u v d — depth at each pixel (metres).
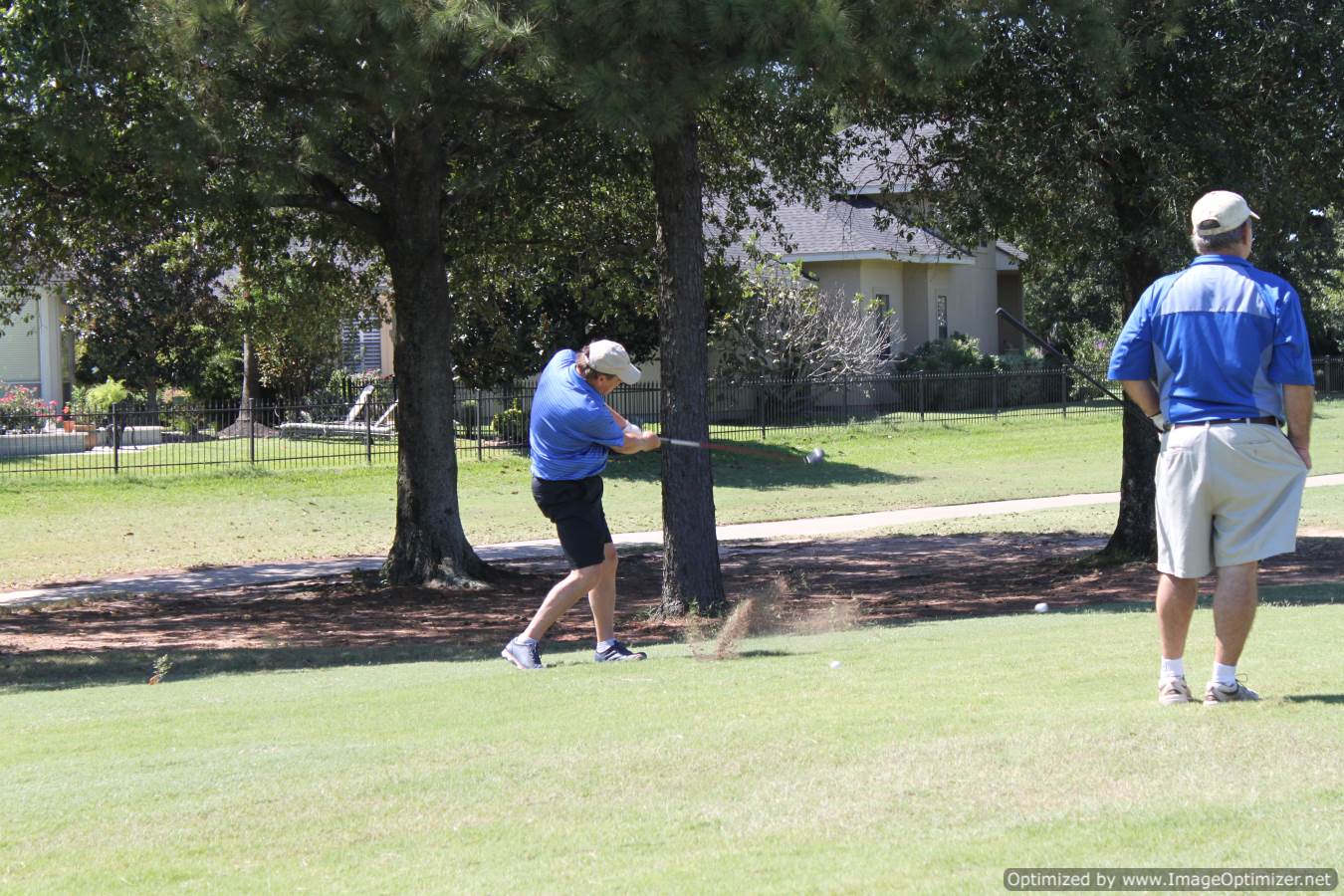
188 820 6.90
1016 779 6.73
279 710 10.58
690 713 9.07
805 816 6.39
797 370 59.28
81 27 19.05
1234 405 8.01
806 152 27.25
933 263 64.88
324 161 20.94
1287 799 6.11
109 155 21.19
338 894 5.68
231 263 29.80
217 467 44.41
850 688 9.79
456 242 29.64
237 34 18.34
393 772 7.70
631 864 5.87
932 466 50.50
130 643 20.28
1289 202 23.50
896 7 18.33
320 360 61.19
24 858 6.39
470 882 5.74
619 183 28.73
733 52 18.58
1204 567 8.20
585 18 17.86
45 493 39.53
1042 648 11.77
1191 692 8.72
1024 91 24.72
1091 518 37.72
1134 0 23.11
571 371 12.41
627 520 39.53
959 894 5.17
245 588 28.05
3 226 26.00
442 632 21.23
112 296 56.56
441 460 27.81
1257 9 23.09
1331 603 16.95
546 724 9.02
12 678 15.45
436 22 17.89
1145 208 25.06
